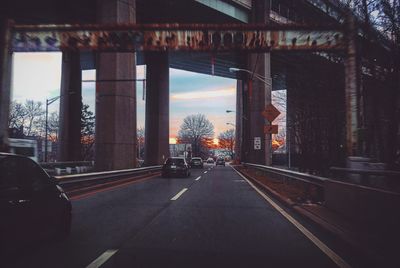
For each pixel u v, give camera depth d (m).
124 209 12.77
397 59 11.56
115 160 31.08
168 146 52.53
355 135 11.04
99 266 6.37
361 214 9.13
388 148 12.28
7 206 6.19
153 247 7.69
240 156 73.94
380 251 6.78
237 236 8.77
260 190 19.72
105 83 31.47
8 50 11.04
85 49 11.15
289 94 24.05
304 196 15.16
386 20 11.42
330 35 10.94
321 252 7.41
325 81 18.19
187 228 9.62
